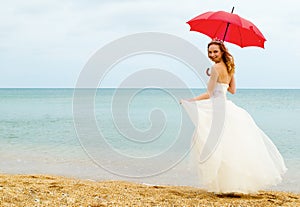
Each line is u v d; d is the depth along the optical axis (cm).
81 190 600
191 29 633
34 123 2164
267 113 2773
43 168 971
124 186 683
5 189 559
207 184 563
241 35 608
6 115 2731
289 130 1752
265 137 593
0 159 1092
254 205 517
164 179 864
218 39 577
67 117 2550
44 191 568
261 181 553
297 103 4334
